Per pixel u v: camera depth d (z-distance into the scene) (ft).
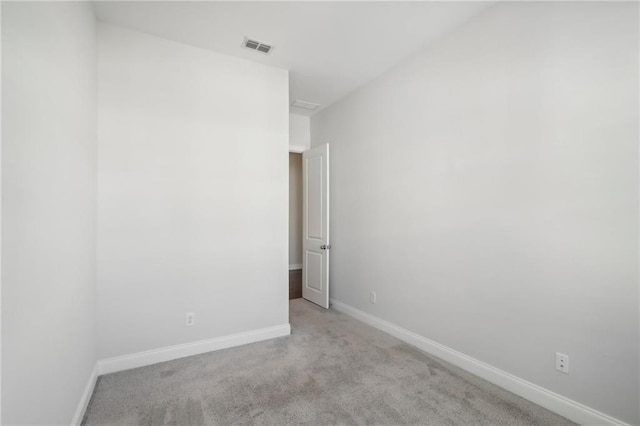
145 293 7.55
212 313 8.45
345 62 9.29
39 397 3.61
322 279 12.48
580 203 5.41
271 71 9.48
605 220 5.11
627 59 4.89
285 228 9.68
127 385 6.60
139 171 7.51
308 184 13.47
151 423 5.40
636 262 4.80
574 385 5.49
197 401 6.05
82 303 5.63
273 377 6.98
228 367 7.44
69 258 4.78
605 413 5.13
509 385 6.44
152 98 7.70
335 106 12.55
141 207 7.52
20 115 3.14
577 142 5.44
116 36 7.31
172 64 7.98
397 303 9.46
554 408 5.72
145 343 7.56
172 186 7.92
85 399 5.72
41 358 3.67
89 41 6.25
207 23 7.28
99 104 7.10
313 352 8.32
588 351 5.32
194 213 8.21
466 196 7.36
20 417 3.12
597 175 5.20
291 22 7.29
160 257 7.75
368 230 10.71
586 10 5.34
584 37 5.36
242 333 8.89
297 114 14.07
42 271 3.70
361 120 11.07
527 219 6.15
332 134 12.76
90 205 6.35
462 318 7.46
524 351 6.22
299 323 10.70
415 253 8.82
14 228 3.00
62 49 4.46
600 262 5.17
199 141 8.30
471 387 6.59
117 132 7.27
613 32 5.04
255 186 9.16
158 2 6.50
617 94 4.99
